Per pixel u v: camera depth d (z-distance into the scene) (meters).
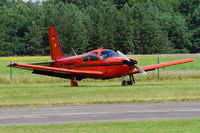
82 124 33.72
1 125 34.25
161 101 48.75
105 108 43.75
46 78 95.25
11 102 50.41
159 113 39.16
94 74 73.75
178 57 195.00
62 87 72.69
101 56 73.94
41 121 36.06
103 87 70.56
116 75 73.06
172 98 50.50
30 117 38.44
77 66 77.31
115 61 71.94
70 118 37.44
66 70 72.88
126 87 69.31
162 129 31.00
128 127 32.00
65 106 46.38
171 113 38.97
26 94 60.28
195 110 40.62
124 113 39.72
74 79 76.50
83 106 46.03
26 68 72.56
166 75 96.00
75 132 30.50
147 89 63.88
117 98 52.34
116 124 33.38
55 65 81.94
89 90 64.31
